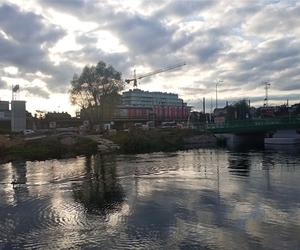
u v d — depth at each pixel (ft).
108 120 466.70
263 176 150.41
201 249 71.61
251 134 422.00
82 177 156.66
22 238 79.87
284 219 88.69
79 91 456.86
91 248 73.67
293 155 238.07
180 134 386.73
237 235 78.54
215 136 410.31
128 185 135.85
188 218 90.79
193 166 187.32
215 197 112.06
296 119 371.56
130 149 301.22
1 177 158.92
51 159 232.32
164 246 73.46
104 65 461.37
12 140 284.20
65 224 88.53
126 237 78.79
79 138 309.42
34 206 106.42
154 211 98.07
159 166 188.75
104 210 100.48
